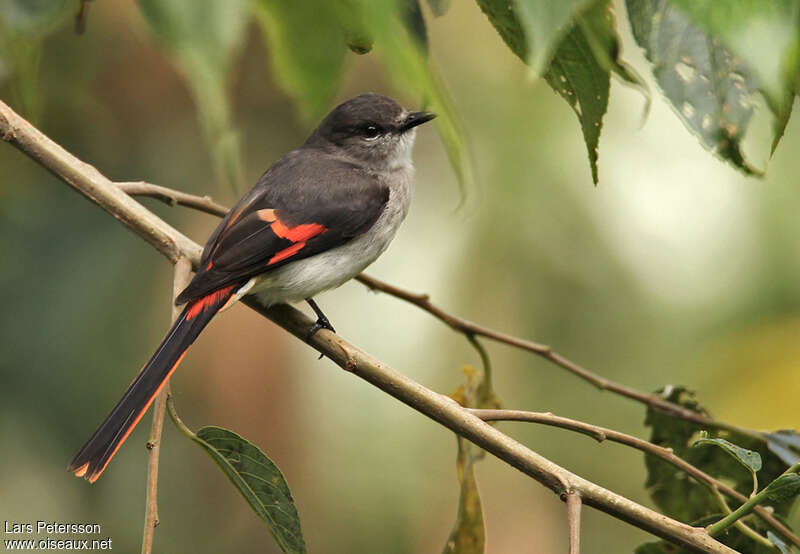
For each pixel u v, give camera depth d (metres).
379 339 10.70
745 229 10.42
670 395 7.34
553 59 3.99
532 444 11.50
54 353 9.68
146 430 10.66
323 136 9.23
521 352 11.13
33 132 6.42
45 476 9.73
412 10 3.88
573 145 10.23
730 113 3.87
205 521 10.78
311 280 7.91
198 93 2.09
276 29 3.60
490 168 10.25
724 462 7.07
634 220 10.33
